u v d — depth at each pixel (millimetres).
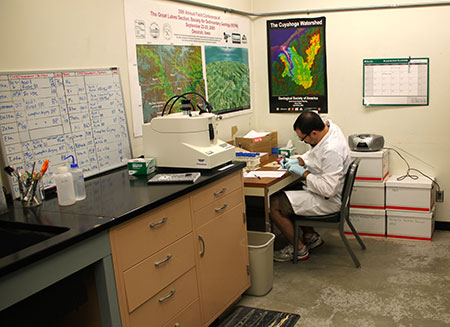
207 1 3385
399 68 3615
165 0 2955
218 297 2377
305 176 3066
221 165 2465
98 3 2455
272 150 3896
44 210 1842
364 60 3703
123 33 2633
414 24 3520
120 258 1703
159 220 1900
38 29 2139
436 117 3584
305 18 3830
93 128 2422
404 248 3369
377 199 3561
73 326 1821
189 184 2102
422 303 2572
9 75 1998
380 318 2445
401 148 3727
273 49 4008
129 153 2678
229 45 3705
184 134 2373
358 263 3082
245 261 2652
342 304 2615
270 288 2832
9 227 1730
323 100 3902
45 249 1376
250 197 3512
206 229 2238
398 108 3680
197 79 3330
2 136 1974
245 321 2488
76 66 2342
